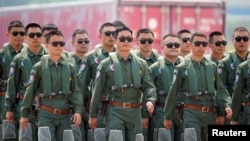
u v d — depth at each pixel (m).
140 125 17.39
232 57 18.73
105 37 19.06
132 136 17.31
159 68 18.83
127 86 17.22
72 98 17.28
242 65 17.89
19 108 18.30
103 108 17.38
